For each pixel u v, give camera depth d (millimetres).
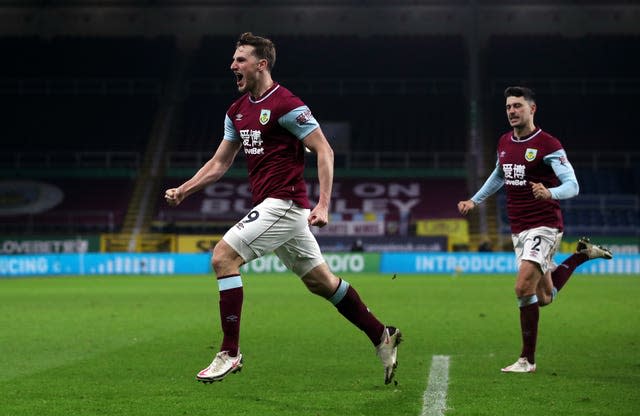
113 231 54375
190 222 54969
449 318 19375
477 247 52031
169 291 30562
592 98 65688
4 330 16750
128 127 64250
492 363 11914
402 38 68812
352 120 64625
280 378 10609
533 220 11445
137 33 70500
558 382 10211
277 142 8969
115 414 8344
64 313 20906
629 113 64312
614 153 58906
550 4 67688
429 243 50812
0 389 9805
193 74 67312
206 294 28719
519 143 11484
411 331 16453
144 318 19453
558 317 19531
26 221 55844
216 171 9555
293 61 67812
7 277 43812
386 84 67875
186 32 70562
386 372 9406
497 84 66562
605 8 67812
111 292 29984
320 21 69938
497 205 56406
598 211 54469
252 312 20969
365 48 68438
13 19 70062
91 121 64812
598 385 9992
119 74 67625
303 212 9039
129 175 59625
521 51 67188
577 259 12430
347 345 14117
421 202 57344
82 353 13109
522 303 11266
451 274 45438
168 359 12375
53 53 68500
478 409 8492
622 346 13961
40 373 11055
